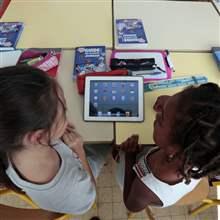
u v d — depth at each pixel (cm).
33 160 66
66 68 111
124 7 137
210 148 63
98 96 98
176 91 104
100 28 127
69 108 98
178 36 125
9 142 57
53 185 72
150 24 129
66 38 122
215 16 135
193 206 151
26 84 54
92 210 151
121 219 150
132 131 94
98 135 93
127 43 120
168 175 79
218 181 106
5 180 77
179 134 66
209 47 121
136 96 99
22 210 91
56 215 93
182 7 139
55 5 135
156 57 115
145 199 89
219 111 62
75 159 86
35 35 122
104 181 159
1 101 53
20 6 134
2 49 116
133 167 92
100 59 112
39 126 58
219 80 109
